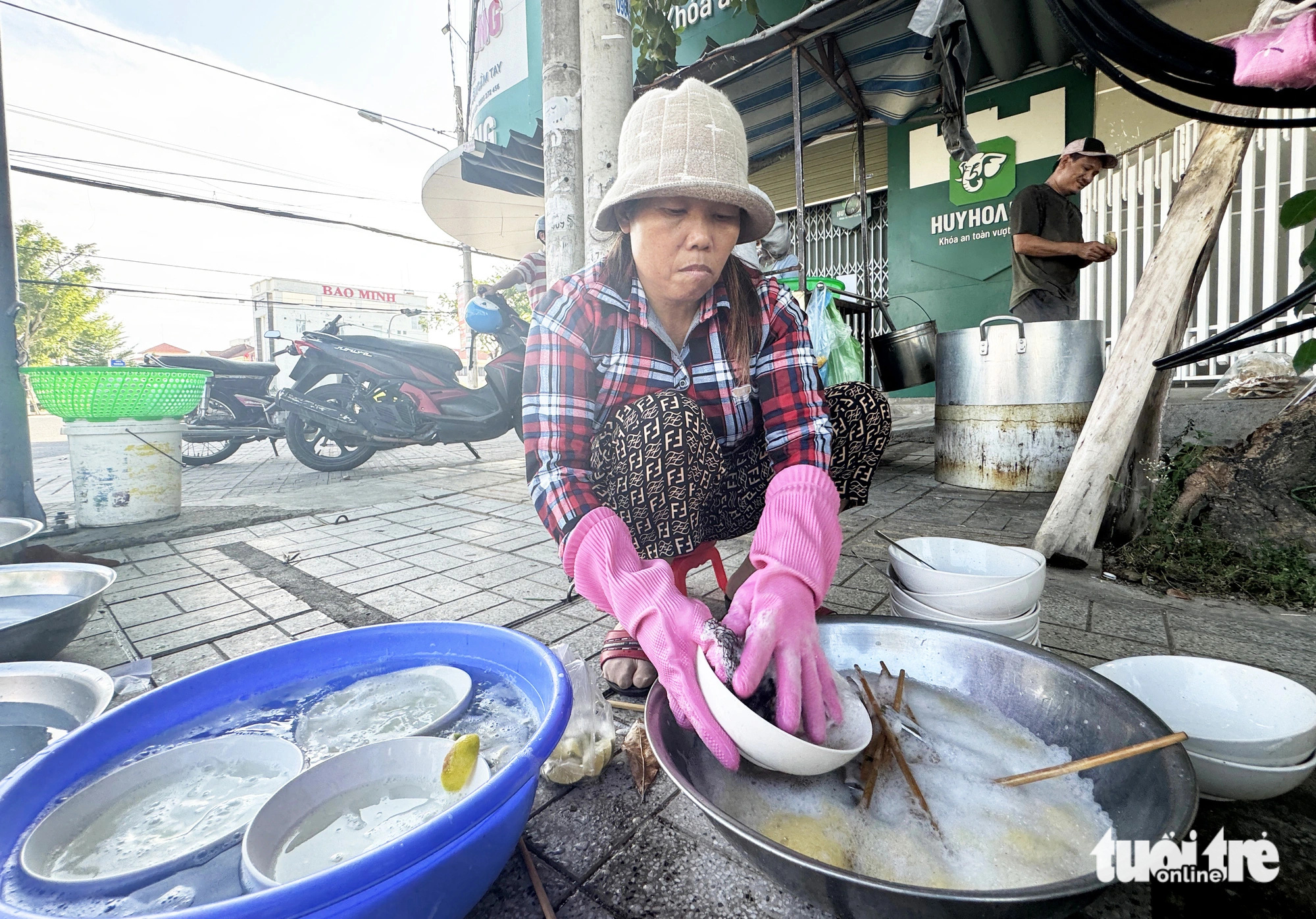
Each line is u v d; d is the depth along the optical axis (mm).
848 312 4953
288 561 2762
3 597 1912
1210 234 2197
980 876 809
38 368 3205
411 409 4957
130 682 1641
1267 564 2113
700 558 1713
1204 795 1042
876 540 2732
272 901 600
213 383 6148
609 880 956
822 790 984
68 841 869
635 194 1084
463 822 732
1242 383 3336
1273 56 702
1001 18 4887
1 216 3039
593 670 1612
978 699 1188
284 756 1033
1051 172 5711
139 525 3475
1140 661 1251
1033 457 3596
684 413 1353
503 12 7348
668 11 4238
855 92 4773
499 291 4797
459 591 2299
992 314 6148
